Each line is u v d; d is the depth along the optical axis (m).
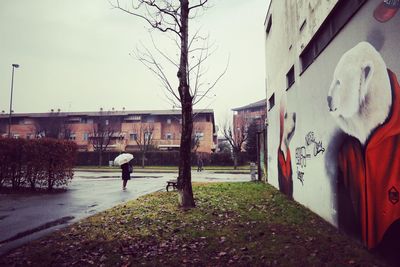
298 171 8.86
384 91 4.04
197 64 9.55
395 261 3.80
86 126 49.50
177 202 9.18
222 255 4.43
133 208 8.25
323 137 6.53
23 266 4.07
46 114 51.56
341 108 5.51
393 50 3.81
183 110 8.52
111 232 5.75
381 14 4.10
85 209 8.50
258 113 58.53
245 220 6.61
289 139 10.05
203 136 46.19
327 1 6.18
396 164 3.77
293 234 5.46
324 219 6.52
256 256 4.32
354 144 5.00
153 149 42.12
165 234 5.57
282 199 9.65
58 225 6.48
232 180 19.27
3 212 8.04
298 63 8.66
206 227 6.04
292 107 9.58
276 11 12.30
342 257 4.26
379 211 4.20
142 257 4.40
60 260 4.29
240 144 40.75
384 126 4.06
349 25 5.12
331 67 5.99
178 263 4.12
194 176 23.83
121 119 49.59
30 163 12.39
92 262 4.19
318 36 7.13
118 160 13.75
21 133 50.53
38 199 10.48
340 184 5.61
